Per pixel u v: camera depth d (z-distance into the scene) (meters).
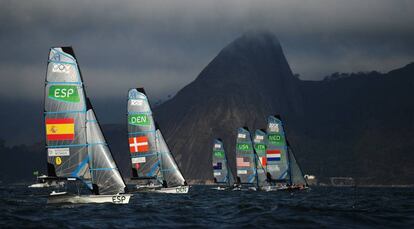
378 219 109.12
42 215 116.50
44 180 126.56
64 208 128.88
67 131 126.62
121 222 106.06
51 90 125.94
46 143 125.88
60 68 126.31
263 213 123.69
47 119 125.75
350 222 104.75
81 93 127.25
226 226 101.12
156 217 115.50
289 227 98.62
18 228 95.31
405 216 117.25
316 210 127.75
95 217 113.50
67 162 127.00
